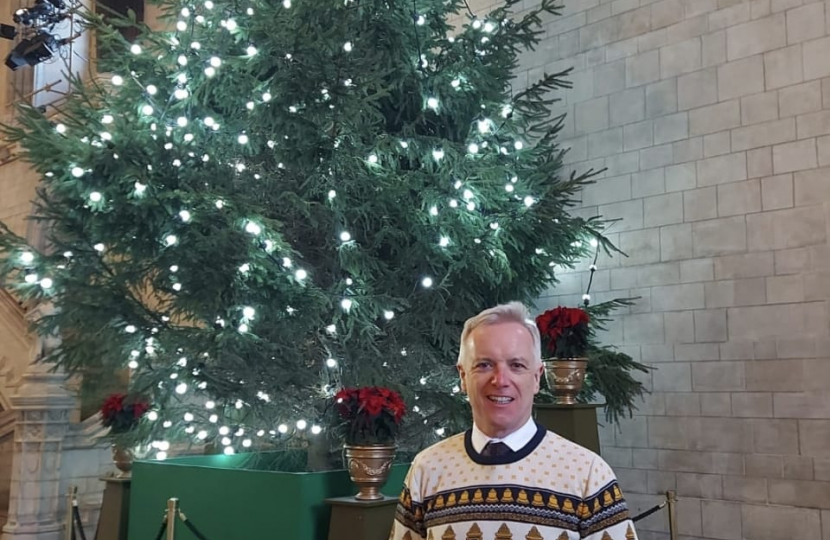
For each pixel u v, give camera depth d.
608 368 5.66
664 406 6.33
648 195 6.65
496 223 5.66
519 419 2.42
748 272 5.98
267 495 4.45
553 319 4.92
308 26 5.13
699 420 6.12
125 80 6.02
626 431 6.53
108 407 6.01
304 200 5.52
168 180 5.20
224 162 5.84
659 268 6.51
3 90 13.52
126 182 5.02
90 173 4.93
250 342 5.15
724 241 6.14
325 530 4.36
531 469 2.36
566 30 7.42
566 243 5.92
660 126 6.64
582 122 7.19
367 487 4.17
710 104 6.34
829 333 5.52
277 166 6.04
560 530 2.27
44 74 13.15
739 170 6.12
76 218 5.30
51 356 5.59
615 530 2.28
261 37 5.44
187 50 5.95
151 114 5.75
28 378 7.88
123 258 5.66
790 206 5.81
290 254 5.21
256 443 6.28
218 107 6.24
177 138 5.51
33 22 11.18
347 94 5.14
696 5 6.51
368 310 5.45
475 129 6.19
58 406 7.85
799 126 5.83
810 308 5.63
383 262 5.77
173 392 5.58
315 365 5.84
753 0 6.18
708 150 6.32
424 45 6.16
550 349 4.87
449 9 6.55
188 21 6.21
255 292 5.11
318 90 5.21
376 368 5.56
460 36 6.24
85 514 7.84
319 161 5.41
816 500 5.45
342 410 4.25
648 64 6.78
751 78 6.13
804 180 5.76
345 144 5.46
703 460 6.06
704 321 6.18
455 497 2.37
